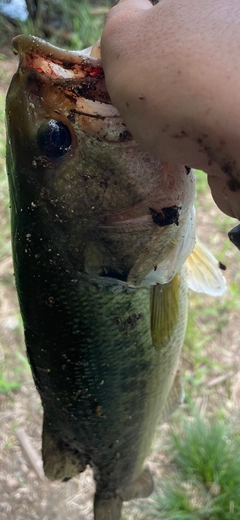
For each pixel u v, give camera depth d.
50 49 0.15
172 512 0.39
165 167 0.17
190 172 0.18
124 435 0.25
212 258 0.26
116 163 0.17
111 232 0.18
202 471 0.40
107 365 0.22
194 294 0.52
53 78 0.16
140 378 0.23
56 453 0.26
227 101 0.11
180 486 0.40
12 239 0.20
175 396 0.31
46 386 0.23
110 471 0.27
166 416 0.31
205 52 0.11
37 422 0.43
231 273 0.55
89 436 0.25
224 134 0.11
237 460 0.40
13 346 0.48
